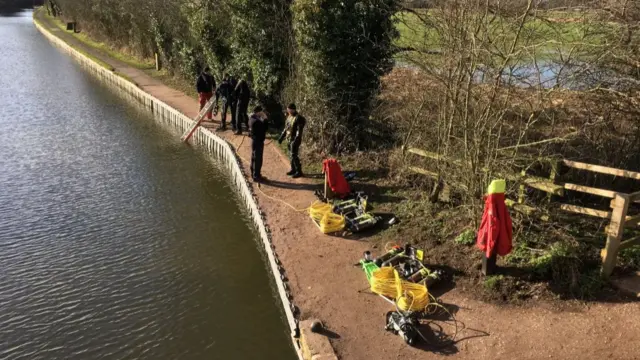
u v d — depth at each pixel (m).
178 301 8.74
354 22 12.00
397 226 9.45
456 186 9.27
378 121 12.66
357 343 6.62
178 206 12.61
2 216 11.93
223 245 10.62
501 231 7.29
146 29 29.36
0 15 81.44
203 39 19.23
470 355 6.27
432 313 7.07
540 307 6.93
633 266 7.34
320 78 12.54
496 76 8.04
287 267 8.51
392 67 12.55
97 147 17.34
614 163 9.62
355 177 11.83
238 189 13.33
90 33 44.09
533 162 8.29
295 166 12.45
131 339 7.84
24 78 29.88
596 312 6.69
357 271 8.28
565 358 6.03
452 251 8.30
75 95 25.67
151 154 16.72
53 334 7.99
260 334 7.88
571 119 9.45
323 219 9.63
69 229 11.35
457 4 8.34
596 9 8.73
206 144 17.36
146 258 10.14
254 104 17.06
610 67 8.85
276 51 14.98
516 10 8.00
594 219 8.75
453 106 8.89
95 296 8.91
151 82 25.73
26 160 15.85
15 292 9.02
